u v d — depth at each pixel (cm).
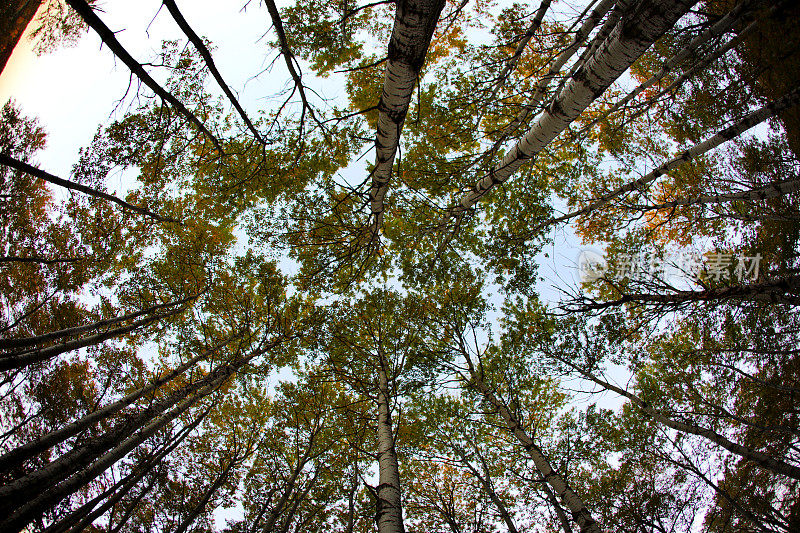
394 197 795
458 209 598
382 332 1030
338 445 1057
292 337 1038
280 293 1067
